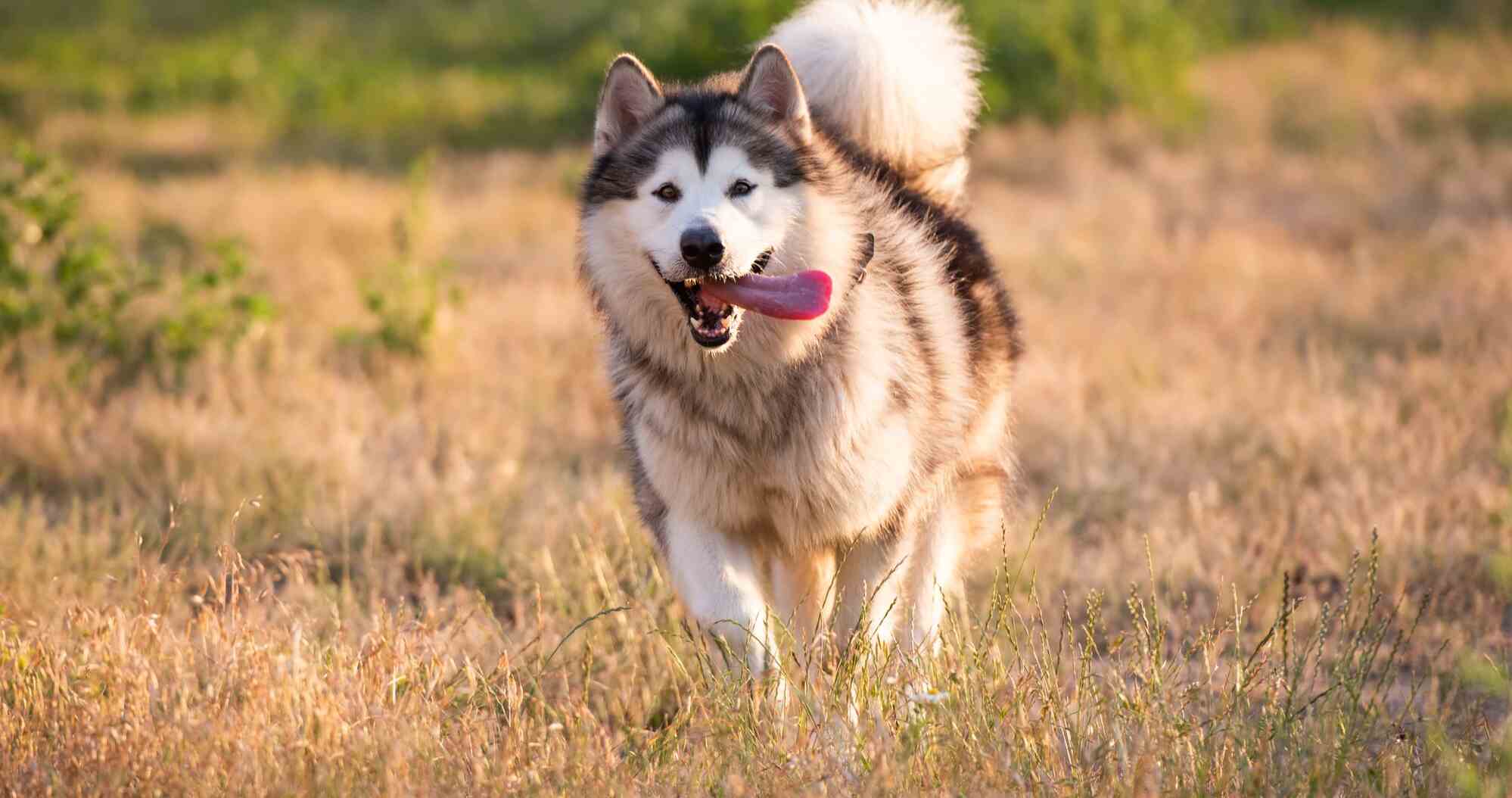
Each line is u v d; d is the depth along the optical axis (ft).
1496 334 37.22
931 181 24.56
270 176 64.54
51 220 36.27
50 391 32.96
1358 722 16.98
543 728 16.98
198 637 19.81
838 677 17.71
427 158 47.52
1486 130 65.67
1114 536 27.17
